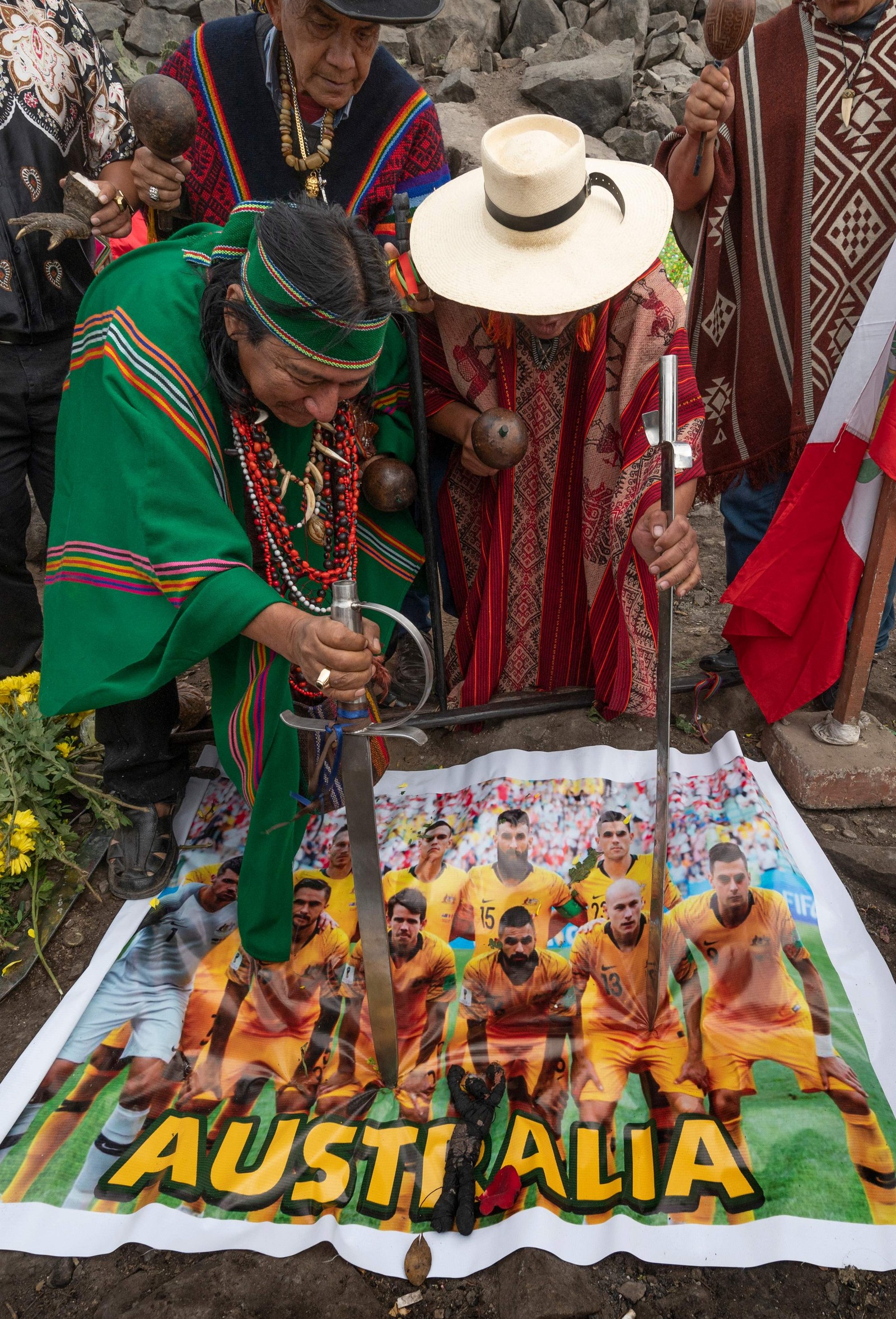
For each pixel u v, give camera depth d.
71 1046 1.95
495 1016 1.97
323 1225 1.65
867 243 2.37
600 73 7.16
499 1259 1.60
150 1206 1.69
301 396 1.63
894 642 3.13
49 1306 1.59
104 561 1.82
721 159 2.44
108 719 2.20
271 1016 2.00
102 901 2.33
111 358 1.77
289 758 1.90
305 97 2.30
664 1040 1.89
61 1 2.46
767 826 2.26
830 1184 1.64
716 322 2.62
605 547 2.46
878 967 1.99
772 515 2.76
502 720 2.75
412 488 2.27
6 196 2.52
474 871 2.25
